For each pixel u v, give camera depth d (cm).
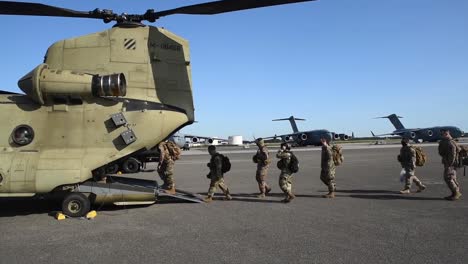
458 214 786
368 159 2511
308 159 2612
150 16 812
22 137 798
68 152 802
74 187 791
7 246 578
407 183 1075
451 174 951
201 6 699
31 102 830
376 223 709
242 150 4906
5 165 760
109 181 928
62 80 792
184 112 889
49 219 763
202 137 4988
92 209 859
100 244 584
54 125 812
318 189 1186
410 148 1071
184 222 729
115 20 847
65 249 561
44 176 757
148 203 864
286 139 5391
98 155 802
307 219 749
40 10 726
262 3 670
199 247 565
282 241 592
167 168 1081
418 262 491
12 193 755
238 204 925
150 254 534
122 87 809
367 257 512
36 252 548
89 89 795
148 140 830
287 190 941
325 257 514
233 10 710
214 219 754
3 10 719
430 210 831
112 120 818
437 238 602
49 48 862
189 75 910
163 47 888
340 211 830
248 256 521
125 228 684
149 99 861
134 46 865
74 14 758
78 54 848
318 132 5216
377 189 1167
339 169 1825
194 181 1456
